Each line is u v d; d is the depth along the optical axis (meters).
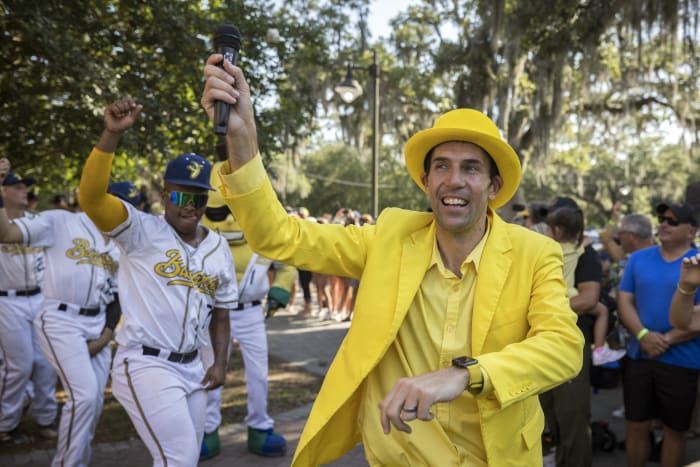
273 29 9.19
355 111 19.45
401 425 1.37
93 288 3.99
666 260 3.96
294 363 7.78
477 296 1.75
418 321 1.83
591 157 28.53
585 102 19.25
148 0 7.58
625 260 6.08
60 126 8.14
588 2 15.88
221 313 3.46
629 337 4.12
